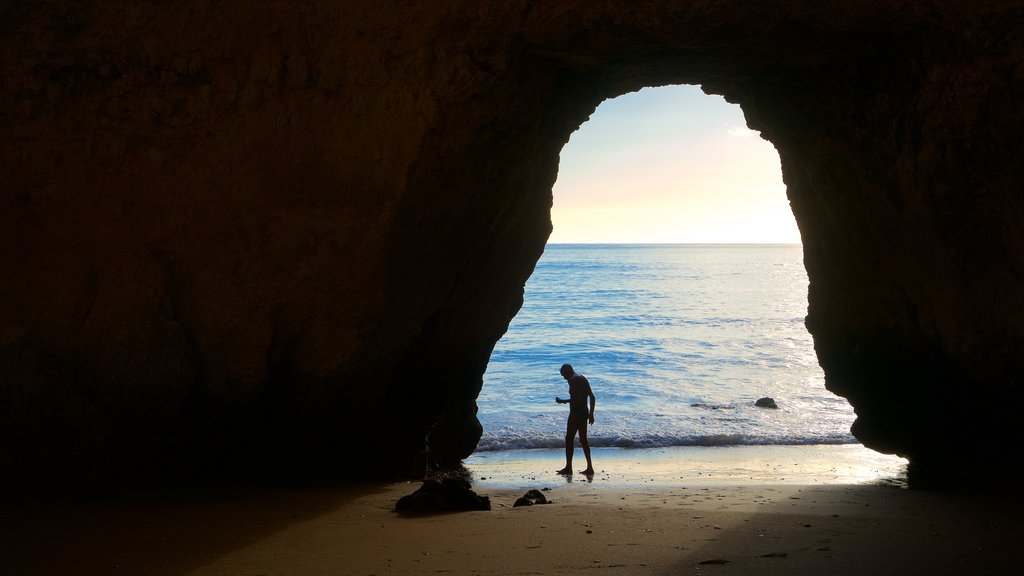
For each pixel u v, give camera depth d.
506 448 12.37
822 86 8.45
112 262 7.01
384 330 7.81
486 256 9.12
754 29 7.26
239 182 7.13
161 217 7.07
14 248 6.89
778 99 9.26
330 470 8.23
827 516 6.34
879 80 7.79
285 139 7.20
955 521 6.15
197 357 7.18
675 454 11.78
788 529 5.77
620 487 8.88
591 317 36.72
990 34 6.75
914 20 6.96
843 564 4.69
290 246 7.17
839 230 9.33
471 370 10.06
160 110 7.08
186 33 7.09
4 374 6.61
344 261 7.18
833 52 7.81
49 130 6.97
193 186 7.10
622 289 55.28
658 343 27.20
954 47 6.99
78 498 6.64
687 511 6.58
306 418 7.66
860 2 6.74
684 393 17.58
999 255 7.20
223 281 7.13
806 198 9.91
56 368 6.75
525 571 4.57
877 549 5.09
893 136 7.79
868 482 9.20
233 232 7.13
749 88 9.38
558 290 54.25
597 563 4.75
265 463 7.69
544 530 5.73
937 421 8.51
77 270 6.97
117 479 6.95
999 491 7.72
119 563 4.73
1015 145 6.93
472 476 9.98
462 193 7.80
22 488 6.59
